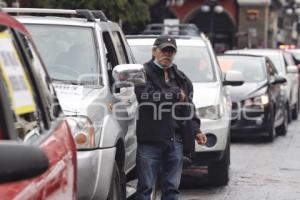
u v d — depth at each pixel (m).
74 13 15.86
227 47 99.50
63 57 14.75
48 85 9.85
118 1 49.94
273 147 30.06
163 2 87.12
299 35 132.75
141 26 63.50
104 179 13.11
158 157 14.53
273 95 32.47
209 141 19.69
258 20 99.81
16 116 7.46
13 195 6.45
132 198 17.34
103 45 15.12
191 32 57.09
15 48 8.35
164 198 14.80
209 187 20.83
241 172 23.41
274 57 41.47
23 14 18.02
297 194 19.94
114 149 13.46
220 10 74.62
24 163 5.92
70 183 9.06
